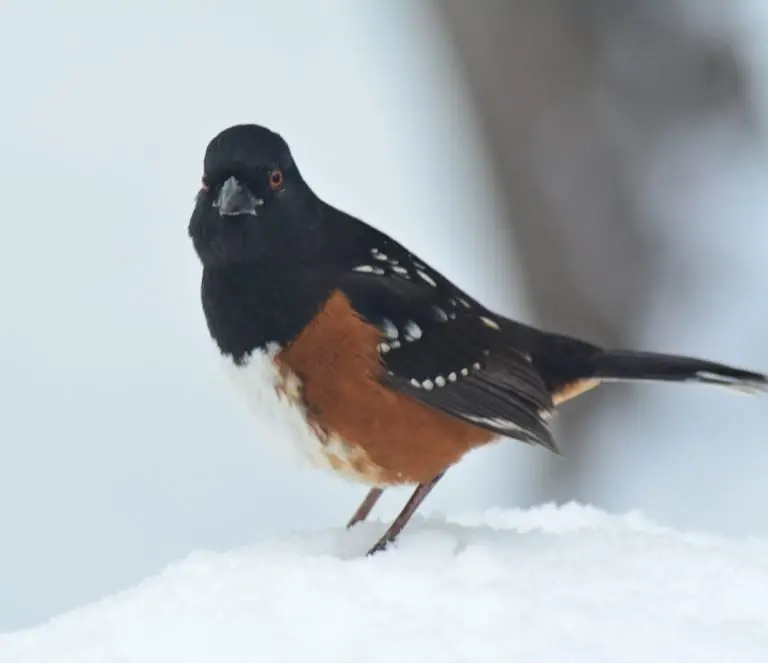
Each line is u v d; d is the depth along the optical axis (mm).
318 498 12562
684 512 12156
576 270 11719
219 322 8203
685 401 13273
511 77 11172
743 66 11172
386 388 8078
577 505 8883
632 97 11219
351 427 8086
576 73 11125
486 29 11086
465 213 13484
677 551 7223
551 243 11648
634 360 8945
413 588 6602
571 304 11781
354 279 8172
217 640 6133
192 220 8258
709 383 8844
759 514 11844
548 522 8516
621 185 11484
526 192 11508
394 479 8312
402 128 17359
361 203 16125
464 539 7477
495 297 12125
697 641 5934
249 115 18469
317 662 5852
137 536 12133
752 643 5910
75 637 6336
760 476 12398
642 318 11867
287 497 12633
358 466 8234
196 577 6906
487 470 12969
